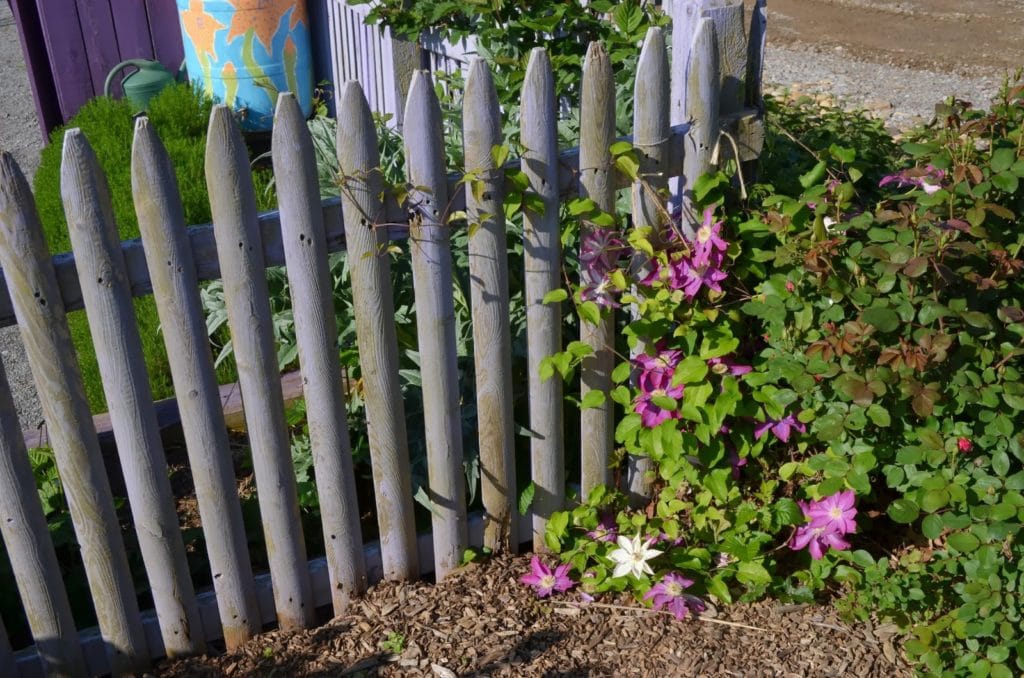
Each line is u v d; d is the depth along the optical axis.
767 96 3.48
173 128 6.14
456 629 2.57
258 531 2.98
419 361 2.73
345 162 2.25
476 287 2.48
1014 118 2.54
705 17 2.45
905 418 2.51
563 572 2.67
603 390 2.74
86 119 6.61
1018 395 2.28
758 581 2.59
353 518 2.61
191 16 6.40
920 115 6.96
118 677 2.50
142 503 2.34
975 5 10.20
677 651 2.49
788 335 2.52
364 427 3.05
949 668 2.37
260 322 2.29
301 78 6.68
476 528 2.79
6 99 9.77
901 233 2.32
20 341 4.88
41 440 3.33
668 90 2.46
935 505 2.27
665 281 2.59
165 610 2.48
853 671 2.41
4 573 2.69
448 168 3.11
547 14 3.64
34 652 2.41
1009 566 2.33
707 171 2.59
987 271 2.47
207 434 2.33
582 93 2.39
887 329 2.26
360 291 2.38
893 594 2.44
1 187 1.95
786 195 2.72
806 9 10.34
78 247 2.05
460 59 4.63
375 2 5.19
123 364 2.19
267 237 2.25
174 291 2.17
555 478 2.79
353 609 2.67
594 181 2.49
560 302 2.62
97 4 7.05
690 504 2.74
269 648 2.57
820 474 2.70
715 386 2.63
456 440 2.63
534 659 2.48
